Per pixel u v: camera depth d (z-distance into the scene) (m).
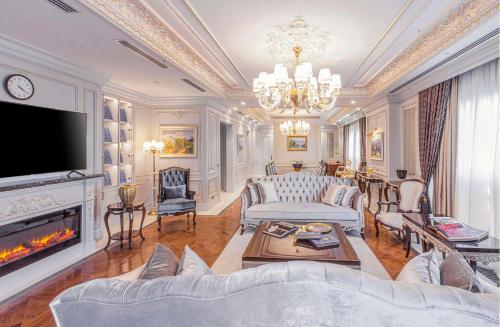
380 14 2.71
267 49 3.66
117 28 2.50
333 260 2.30
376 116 6.31
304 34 3.19
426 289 0.91
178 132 6.01
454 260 1.32
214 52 3.79
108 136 4.83
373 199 6.34
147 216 5.58
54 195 3.04
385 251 3.61
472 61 3.17
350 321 0.89
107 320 0.93
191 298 0.93
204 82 4.58
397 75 4.22
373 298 0.88
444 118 3.89
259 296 0.91
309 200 4.74
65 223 3.26
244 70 4.61
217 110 6.78
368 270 3.04
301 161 11.99
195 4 2.54
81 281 2.82
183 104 5.96
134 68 3.74
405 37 3.23
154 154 5.65
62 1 2.05
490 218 3.06
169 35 3.23
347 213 4.06
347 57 3.93
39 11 2.19
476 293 0.93
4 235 2.57
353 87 5.66
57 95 3.27
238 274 0.99
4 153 2.60
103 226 4.64
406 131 5.23
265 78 3.45
